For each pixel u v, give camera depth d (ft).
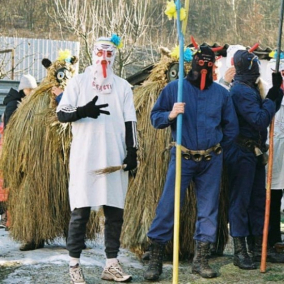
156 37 85.61
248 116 19.20
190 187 20.16
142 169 20.24
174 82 18.89
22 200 21.98
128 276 18.40
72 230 18.02
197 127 18.53
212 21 89.61
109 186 17.99
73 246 18.01
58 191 21.76
